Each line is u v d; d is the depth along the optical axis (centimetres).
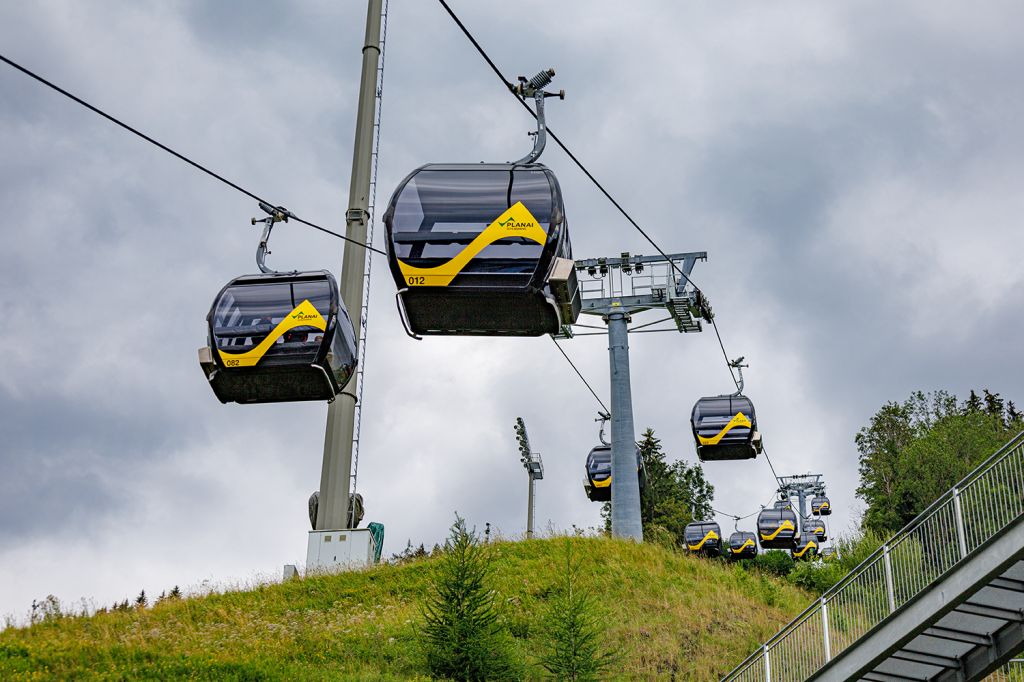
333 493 3141
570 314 1331
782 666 1889
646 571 3038
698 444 2983
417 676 2105
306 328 1564
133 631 2408
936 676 1842
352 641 2353
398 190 1330
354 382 3284
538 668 2234
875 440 5784
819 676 1808
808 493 6888
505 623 2381
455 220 1307
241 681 1989
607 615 2611
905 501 5231
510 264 1292
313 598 2753
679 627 2625
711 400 2995
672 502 6575
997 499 1667
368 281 3366
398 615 2530
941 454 5228
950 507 1725
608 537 3375
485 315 1329
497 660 2181
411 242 1306
